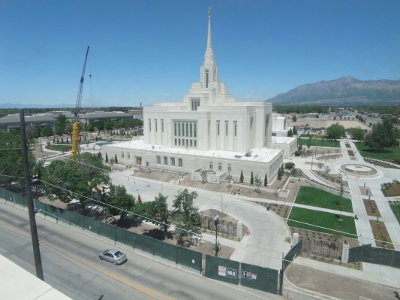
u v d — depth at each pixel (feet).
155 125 335.06
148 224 169.78
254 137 311.27
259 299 105.19
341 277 117.91
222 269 115.65
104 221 175.42
